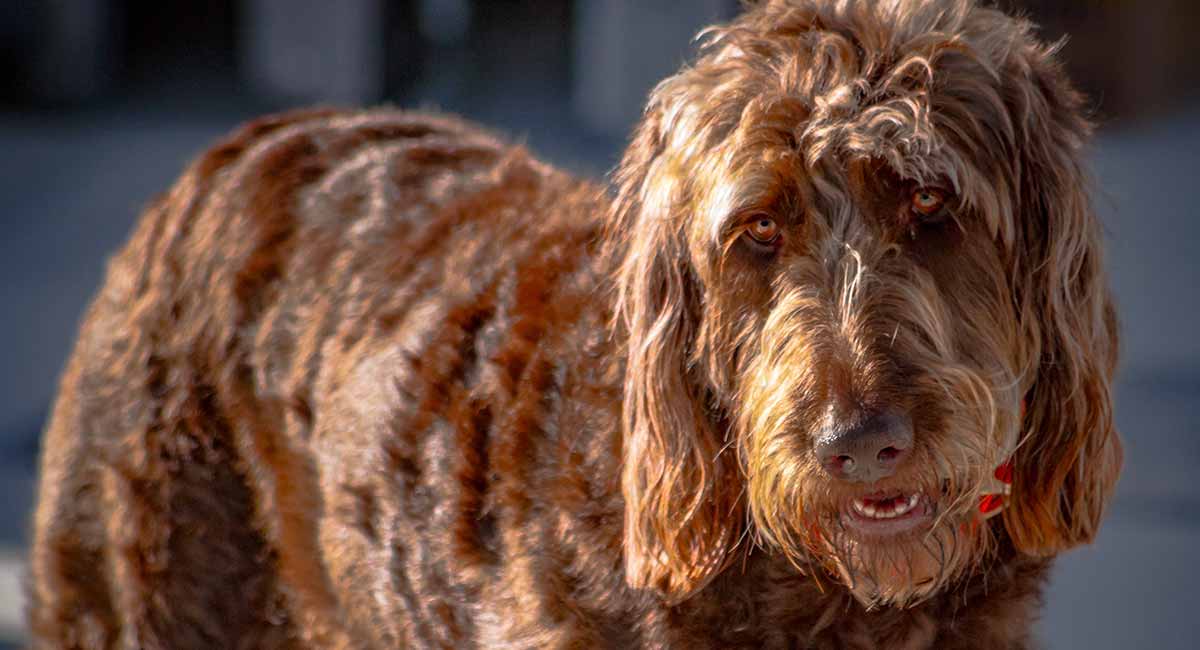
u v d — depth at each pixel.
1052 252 3.87
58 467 5.34
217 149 5.55
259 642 5.09
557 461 4.21
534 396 4.33
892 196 3.78
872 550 3.76
